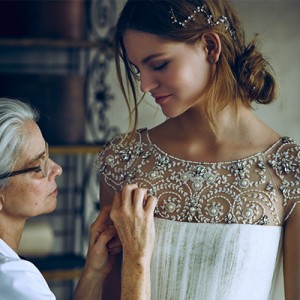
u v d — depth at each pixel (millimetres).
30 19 4043
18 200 2373
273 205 2336
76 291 2469
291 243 2336
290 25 4695
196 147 2426
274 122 4676
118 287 2543
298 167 2350
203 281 2352
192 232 2357
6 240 2402
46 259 4312
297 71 4727
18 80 3986
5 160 2322
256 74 2357
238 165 2367
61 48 4453
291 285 2322
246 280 2338
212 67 2311
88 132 4531
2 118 2326
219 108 2342
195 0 2264
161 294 2387
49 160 2480
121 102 4496
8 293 2178
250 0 4578
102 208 2547
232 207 2338
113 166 2502
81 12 4148
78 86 4121
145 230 2285
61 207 4594
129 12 2254
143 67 2262
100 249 2420
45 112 4043
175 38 2219
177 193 2387
